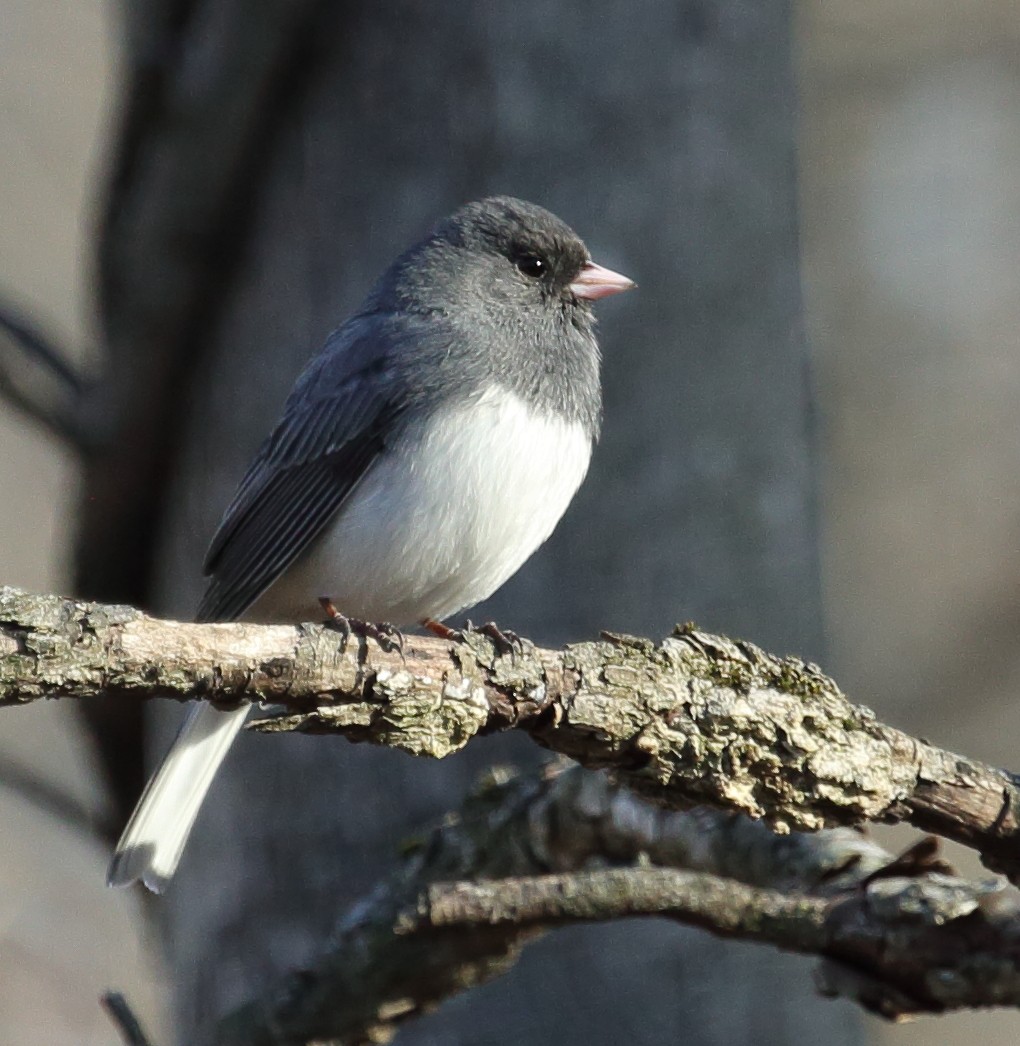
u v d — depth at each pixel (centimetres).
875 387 1844
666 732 597
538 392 873
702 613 884
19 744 1452
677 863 723
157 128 902
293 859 877
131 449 950
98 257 937
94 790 1113
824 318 1861
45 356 944
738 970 866
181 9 891
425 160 913
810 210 1886
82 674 504
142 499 973
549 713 589
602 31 909
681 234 909
